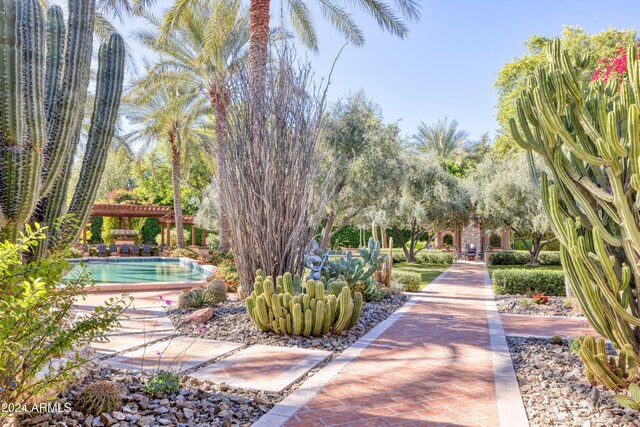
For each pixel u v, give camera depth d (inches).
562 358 222.7
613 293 163.6
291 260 319.3
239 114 315.9
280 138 313.7
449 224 1007.6
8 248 116.6
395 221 927.0
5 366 121.8
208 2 575.2
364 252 412.2
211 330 286.0
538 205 808.3
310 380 196.5
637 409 154.1
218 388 182.7
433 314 363.9
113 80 251.6
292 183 317.1
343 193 634.2
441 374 206.2
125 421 141.8
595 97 190.1
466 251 1322.6
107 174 1435.8
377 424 151.3
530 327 314.2
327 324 268.8
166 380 171.9
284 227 317.7
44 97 215.0
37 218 223.9
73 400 148.9
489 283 610.9
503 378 197.9
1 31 180.1
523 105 186.1
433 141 1635.1
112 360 216.8
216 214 978.1
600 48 917.2
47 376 132.7
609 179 159.5
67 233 230.8
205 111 914.7
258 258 320.5
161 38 576.7
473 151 1664.6
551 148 176.9
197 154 1122.0
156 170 1467.8
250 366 213.3
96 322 136.1
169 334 276.2
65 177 233.5
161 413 151.0
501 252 1047.0
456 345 259.9
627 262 177.8
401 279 521.0
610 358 177.9
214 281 378.9
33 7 193.6
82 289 146.0
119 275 745.0
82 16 234.2
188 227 1401.3
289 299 267.6
